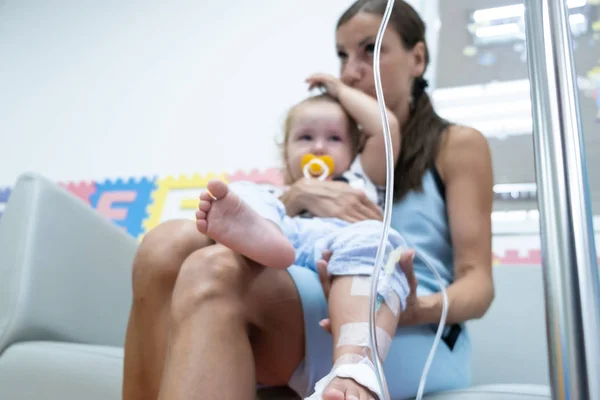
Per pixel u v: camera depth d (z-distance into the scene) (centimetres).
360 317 60
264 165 172
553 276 39
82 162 192
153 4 212
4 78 220
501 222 145
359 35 107
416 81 107
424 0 169
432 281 84
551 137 42
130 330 68
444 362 74
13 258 99
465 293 79
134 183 182
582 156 42
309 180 92
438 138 95
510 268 118
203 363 54
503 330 112
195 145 182
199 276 59
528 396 63
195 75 194
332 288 65
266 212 74
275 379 71
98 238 114
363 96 102
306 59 184
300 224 82
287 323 65
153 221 172
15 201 106
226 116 183
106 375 85
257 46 191
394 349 69
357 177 97
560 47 44
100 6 220
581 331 38
